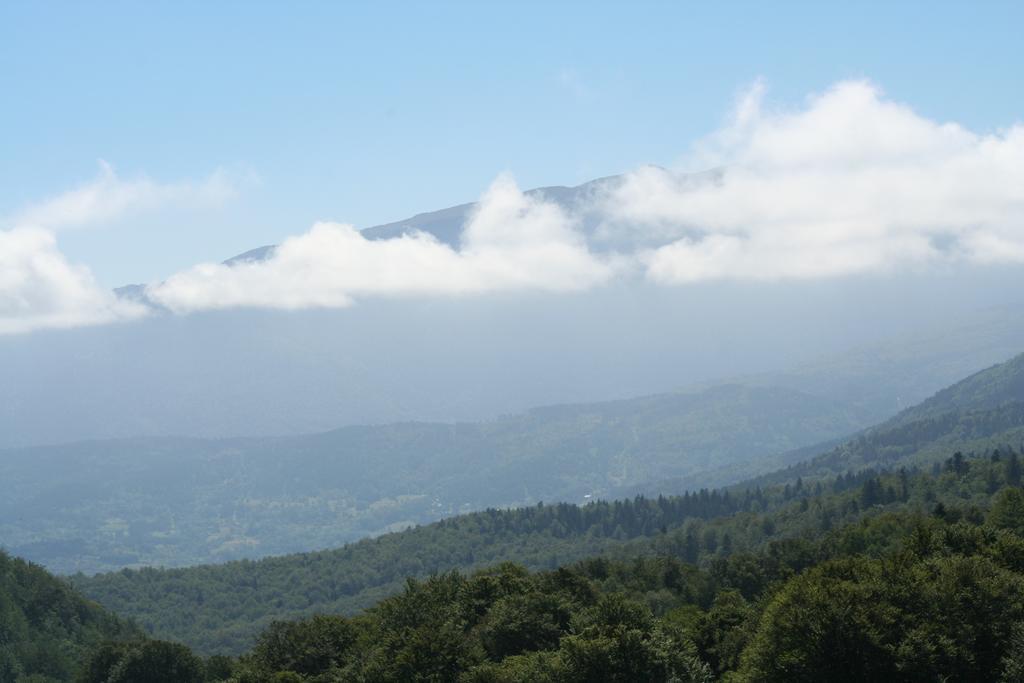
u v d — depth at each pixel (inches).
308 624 4790.8
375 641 4308.6
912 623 3161.9
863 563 3659.0
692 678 3540.8
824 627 3120.1
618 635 3486.7
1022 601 3186.5
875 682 3068.4
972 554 3848.4
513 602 4131.4
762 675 3262.8
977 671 3043.8
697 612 4849.9
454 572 4945.9
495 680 3457.2
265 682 4306.1
